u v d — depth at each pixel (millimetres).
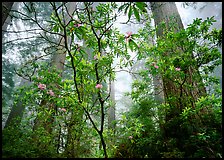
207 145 2254
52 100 2775
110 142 2699
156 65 2814
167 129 2701
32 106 2965
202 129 2305
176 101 2885
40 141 2334
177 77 2982
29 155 2068
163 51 2961
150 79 3180
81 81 2604
